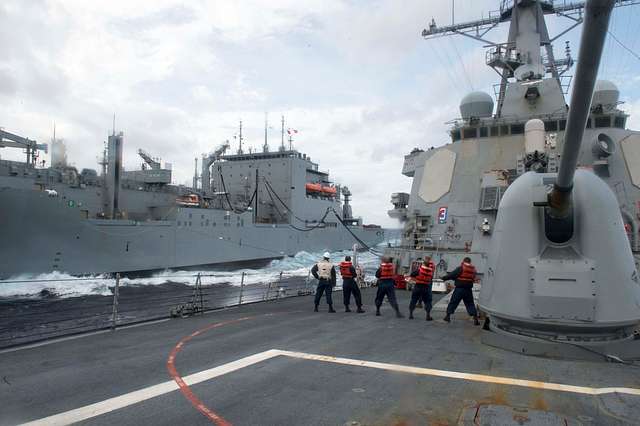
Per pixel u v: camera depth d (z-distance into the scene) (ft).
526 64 52.16
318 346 19.99
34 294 63.57
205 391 13.79
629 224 36.99
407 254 47.19
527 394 13.07
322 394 13.38
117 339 22.49
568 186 16.01
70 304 57.00
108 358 18.22
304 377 15.15
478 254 41.60
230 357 18.10
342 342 20.84
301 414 11.80
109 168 87.10
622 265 17.74
